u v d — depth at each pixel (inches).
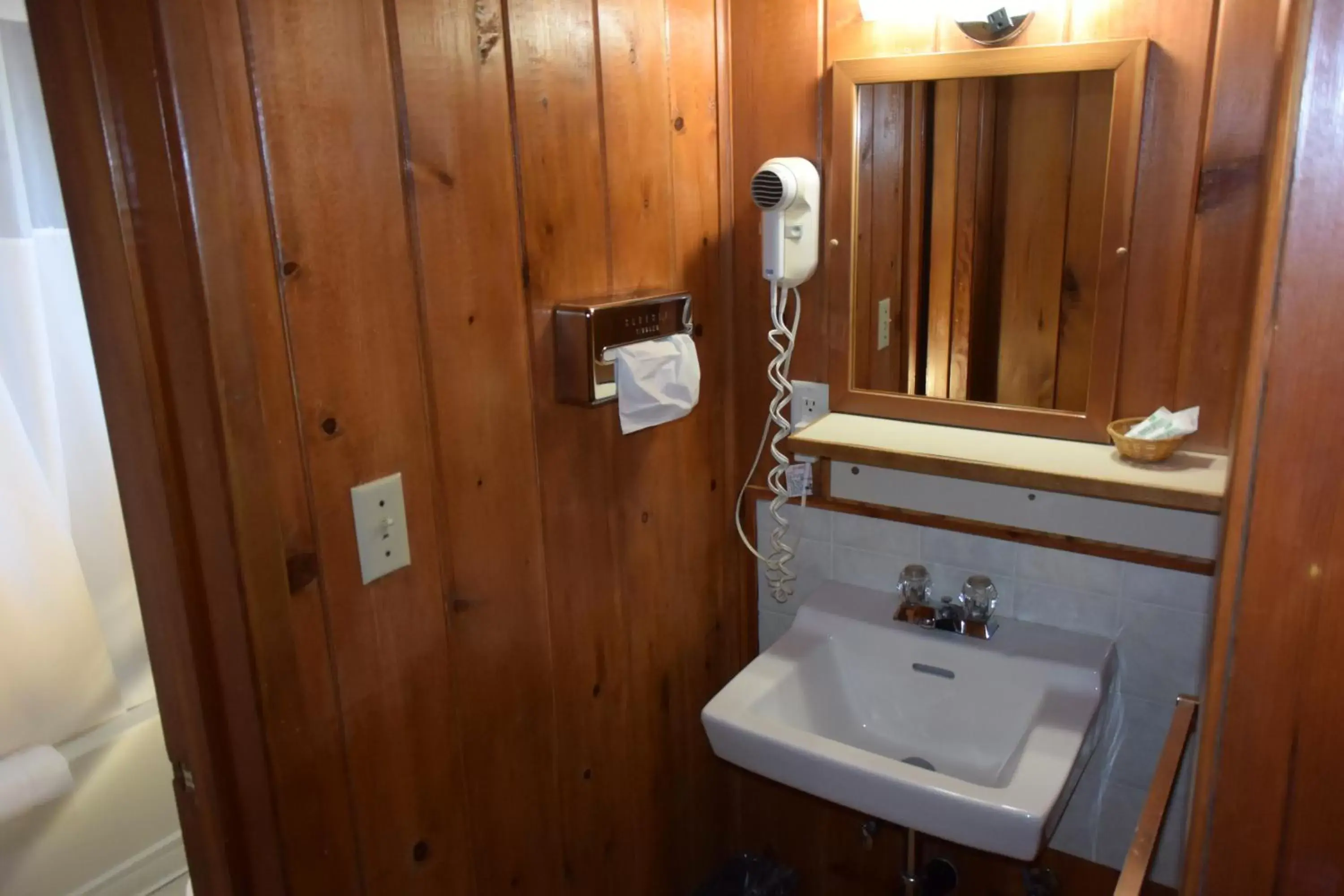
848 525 64.7
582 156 49.7
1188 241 50.4
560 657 53.7
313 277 36.8
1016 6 51.1
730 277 64.0
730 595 69.7
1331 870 30.3
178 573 35.5
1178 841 57.2
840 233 60.1
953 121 54.8
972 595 58.2
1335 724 29.0
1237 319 50.0
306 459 37.5
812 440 59.2
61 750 75.9
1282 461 27.7
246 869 39.3
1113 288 52.6
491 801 50.2
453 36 41.4
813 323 63.3
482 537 46.9
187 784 39.1
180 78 31.2
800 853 74.7
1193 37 47.9
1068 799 50.0
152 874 82.1
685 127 57.5
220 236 32.9
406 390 41.4
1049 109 52.2
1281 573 28.5
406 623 43.3
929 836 60.7
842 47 57.6
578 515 53.3
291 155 35.4
